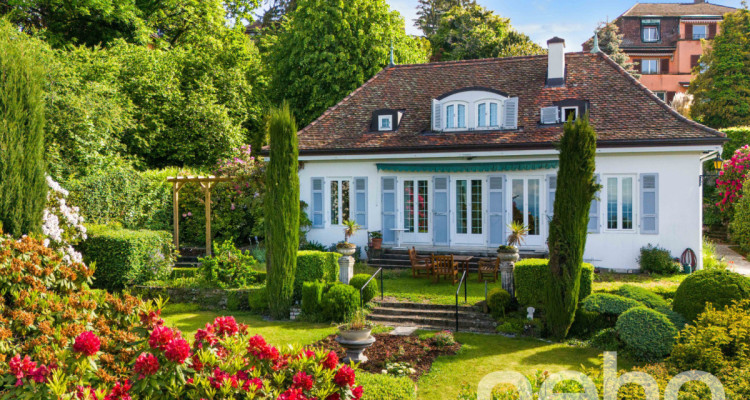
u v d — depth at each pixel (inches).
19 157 473.7
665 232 763.4
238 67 1331.2
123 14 1250.0
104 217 826.8
